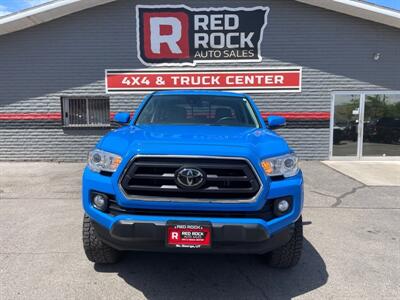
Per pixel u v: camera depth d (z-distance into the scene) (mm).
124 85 11094
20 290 3189
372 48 10945
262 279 3496
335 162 11008
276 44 10945
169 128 3738
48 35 10906
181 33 10906
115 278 3457
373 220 5391
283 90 11078
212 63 11016
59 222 5098
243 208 2857
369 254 4121
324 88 11086
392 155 11375
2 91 11078
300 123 11180
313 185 7789
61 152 11289
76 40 10945
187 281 3439
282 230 3035
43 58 10992
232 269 3699
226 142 3062
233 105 4562
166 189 2855
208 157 2848
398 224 5211
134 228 2840
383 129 11305
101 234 3090
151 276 3518
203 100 4605
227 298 3146
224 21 10852
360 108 11172
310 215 5625
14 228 4836
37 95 11102
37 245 4234
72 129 11203
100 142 3371
